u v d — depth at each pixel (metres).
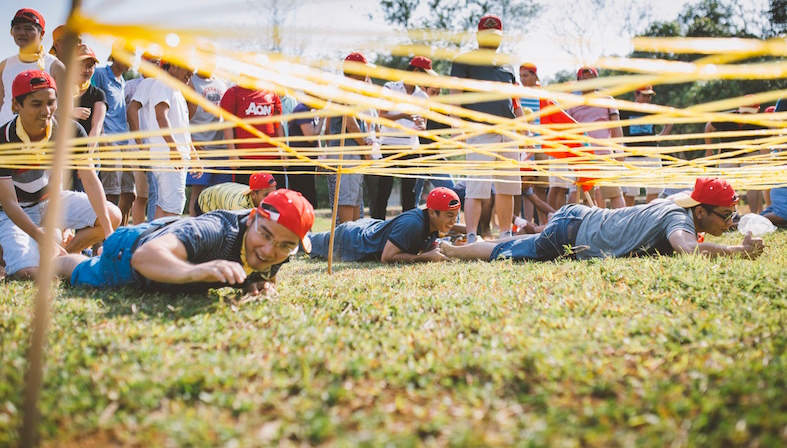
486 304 3.42
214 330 2.99
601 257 5.60
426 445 1.82
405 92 8.06
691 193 5.41
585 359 2.39
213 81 7.81
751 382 2.11
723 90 22.28
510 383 2.25
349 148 5.12
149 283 3.90
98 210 5.29
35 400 1.82
